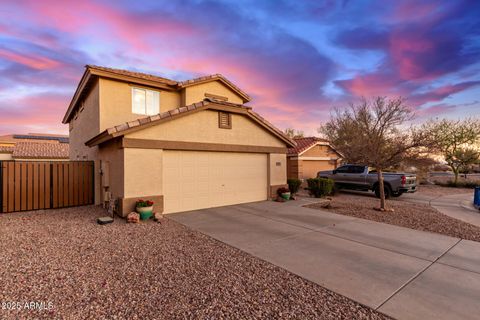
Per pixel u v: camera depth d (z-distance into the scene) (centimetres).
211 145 1004
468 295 361
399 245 588
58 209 981
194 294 356
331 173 1619
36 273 416
